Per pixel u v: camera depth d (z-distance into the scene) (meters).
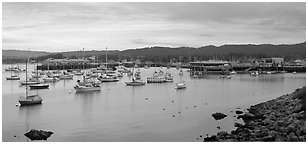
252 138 34.94
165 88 98.44
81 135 41.72
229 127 44.00
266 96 77.50
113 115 53.91
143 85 107.94
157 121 48.88
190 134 41.12
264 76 157.25
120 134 41.91
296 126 36.44
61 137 40.91
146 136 40.78
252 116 48.62
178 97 75.81
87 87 89.75
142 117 51.88
